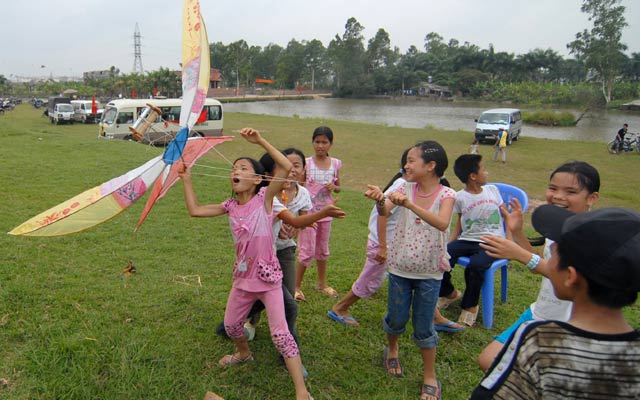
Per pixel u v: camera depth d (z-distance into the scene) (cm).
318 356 356
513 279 549
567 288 150
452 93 8956
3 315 362
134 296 416
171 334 361
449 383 339
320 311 427
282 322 289
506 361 154
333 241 643
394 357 346
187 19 284
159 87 6372
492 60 8800
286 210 312
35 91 7569
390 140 2367
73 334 343
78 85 7619
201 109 277
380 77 9375
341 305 409
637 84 6169
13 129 1559
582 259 140
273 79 11581
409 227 313
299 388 279
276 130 2689
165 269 487
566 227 150
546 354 145
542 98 6800
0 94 7100
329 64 11312
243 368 329
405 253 309
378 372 343
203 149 304
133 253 525
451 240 462
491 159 1877
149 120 291
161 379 305
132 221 645
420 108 6356
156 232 607
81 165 1031
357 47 9700
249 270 292
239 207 295
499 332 421
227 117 3459
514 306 476
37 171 926
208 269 496
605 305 141
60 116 2909
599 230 138
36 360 308
